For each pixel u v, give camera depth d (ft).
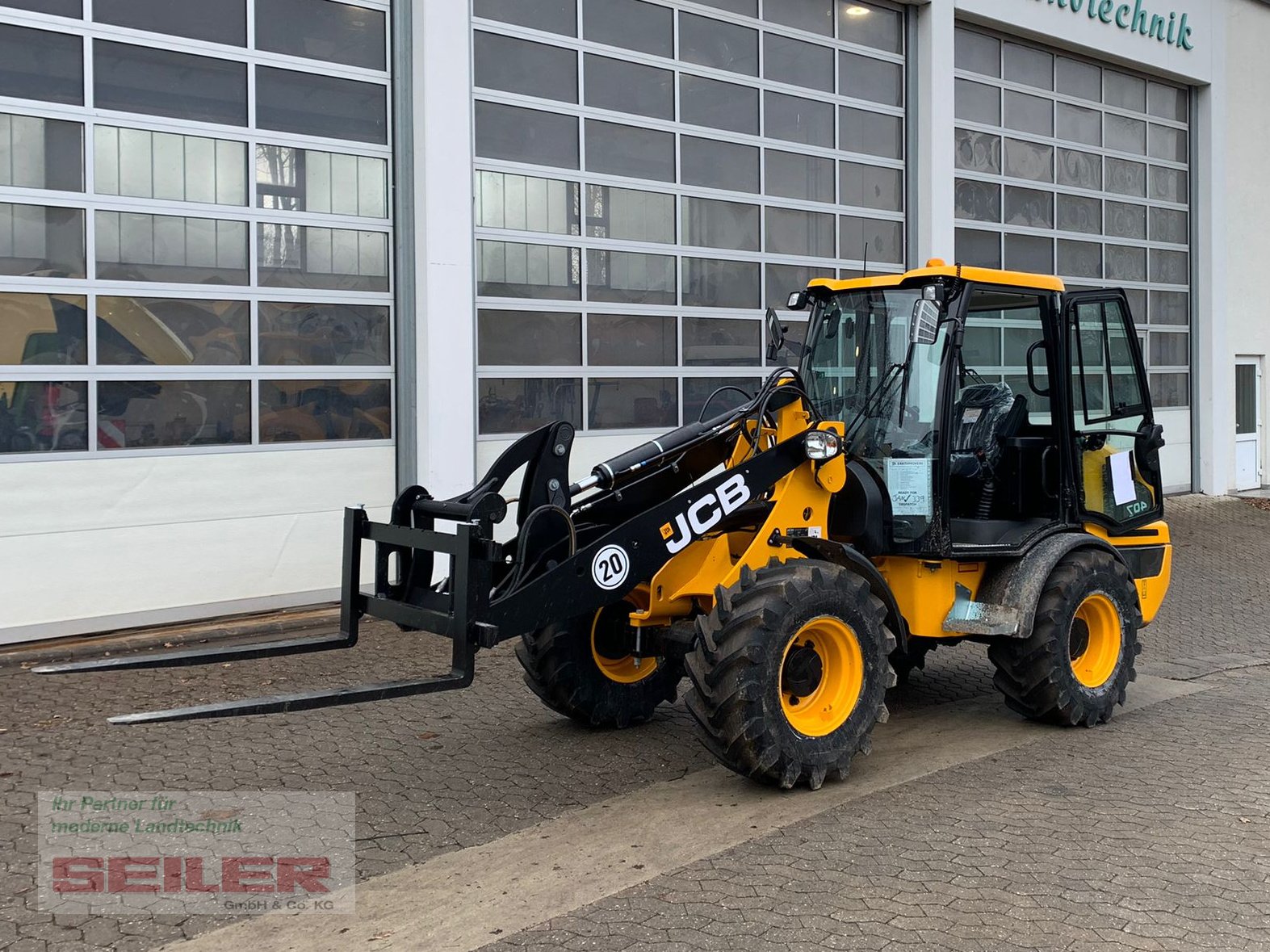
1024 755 18.02
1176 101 53.88
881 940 11.67
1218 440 55.16
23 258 24.48
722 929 11.96
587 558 15.40
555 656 18.57
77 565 25.04
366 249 29.40
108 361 25.49
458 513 15.10
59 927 12.27
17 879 13.44
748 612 15.42
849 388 19.21
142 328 25.95
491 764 17.58
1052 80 47.91
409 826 15.06
